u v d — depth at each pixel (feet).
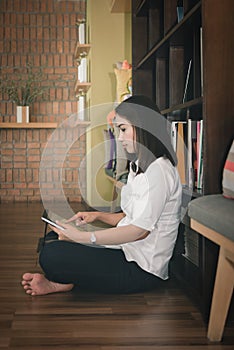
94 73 20.42
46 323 7.51
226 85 7.60
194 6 8.79
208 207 6.82
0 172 24.08
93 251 8.79
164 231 8.61
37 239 14.34
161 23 12.99
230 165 7.18
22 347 6.59
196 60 9.70
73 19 24.11
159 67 12.69
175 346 6.61
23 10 24.00
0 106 24.07
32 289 8.93
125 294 8.94
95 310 8.09
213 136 7.63
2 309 8.18
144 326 7.37
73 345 6.64
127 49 20.44
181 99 11.41
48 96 24.16
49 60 24.14
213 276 7.58
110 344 6.68
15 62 24.02
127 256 8.79
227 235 5.96
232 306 7.66
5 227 16.46
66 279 8.75
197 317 7.78
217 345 6.66
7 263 11.50
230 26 7.57
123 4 18.92
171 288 9.33
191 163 9.39
